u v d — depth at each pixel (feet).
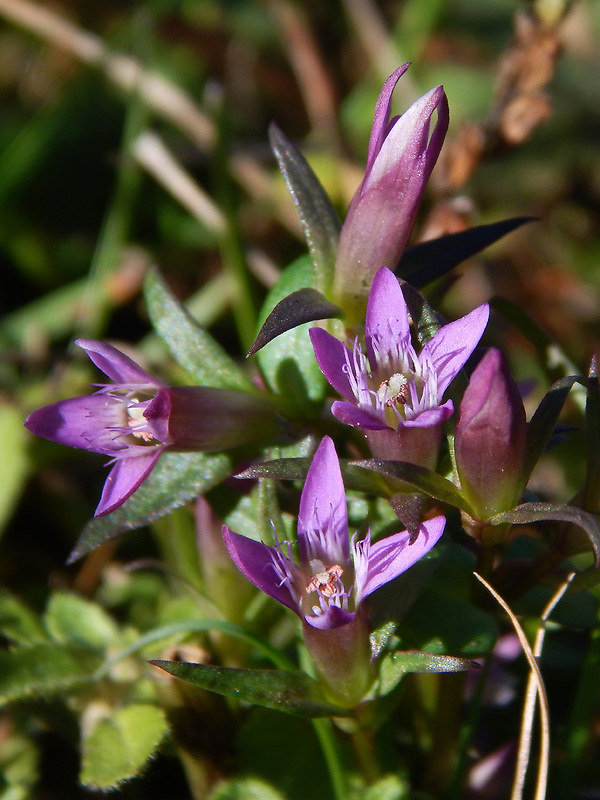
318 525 0.95
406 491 0.97
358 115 1.48
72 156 1.44
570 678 1.09
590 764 1.06
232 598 1.05
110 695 1.05
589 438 0.97
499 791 1.04
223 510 1.01
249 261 1.25
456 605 0.98
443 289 1.04
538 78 1.15
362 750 0.99
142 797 1.07
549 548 0.99
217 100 1.25
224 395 1.00
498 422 0.94
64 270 1.36
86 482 1.23
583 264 1.41
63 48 1.45
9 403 1.22
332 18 1.59
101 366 0.99
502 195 1.46
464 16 1.61
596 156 1.49
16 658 1.05
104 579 1.17
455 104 1.54
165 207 1.38
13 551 1.19
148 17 1.35
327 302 0.99
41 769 1.08
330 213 1.01
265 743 1.03
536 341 1.07
